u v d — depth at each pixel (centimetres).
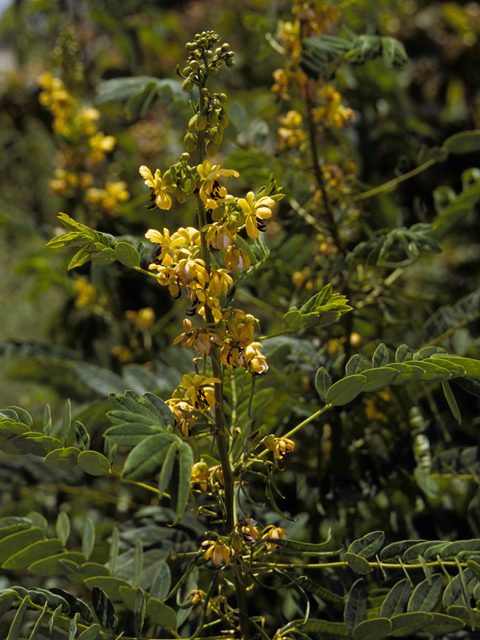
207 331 107
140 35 257
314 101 131
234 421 118
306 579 111
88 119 175
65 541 120
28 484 136
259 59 151
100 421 133
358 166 186
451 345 137
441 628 109
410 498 129
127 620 123
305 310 108
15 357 175
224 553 109
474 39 254
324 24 129
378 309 139
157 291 192
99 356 190
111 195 180
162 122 266
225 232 106
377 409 131
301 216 135
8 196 307
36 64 287
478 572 109
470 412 157
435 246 123
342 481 128
